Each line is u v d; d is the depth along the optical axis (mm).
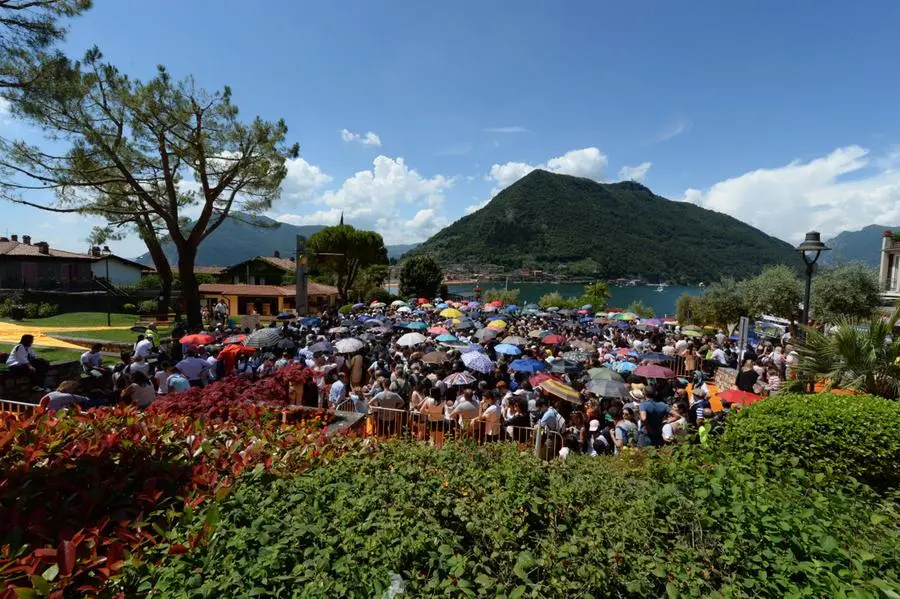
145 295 32875
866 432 4836
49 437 3746
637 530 3078
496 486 3633
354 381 12094
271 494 3279
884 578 2727
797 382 7492
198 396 6227
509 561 2754
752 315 21297
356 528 2865
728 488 3533
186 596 2207
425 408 8445
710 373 15812
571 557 2756
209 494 3318
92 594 2283
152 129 19484
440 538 2859
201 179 20828
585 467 4578
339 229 44188
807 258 9156
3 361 11055
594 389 10039
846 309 16812
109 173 19953
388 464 4215
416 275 57688
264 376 8312
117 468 3596
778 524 2980
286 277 51562
